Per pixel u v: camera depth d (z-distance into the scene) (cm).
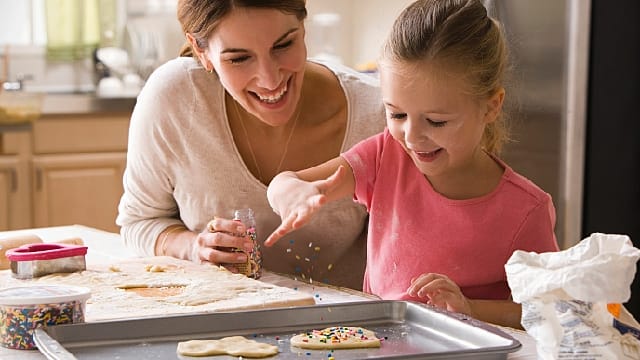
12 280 140
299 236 176
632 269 83
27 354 105
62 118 379
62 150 381
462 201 144
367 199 155
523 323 89
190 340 108
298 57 153
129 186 179
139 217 181
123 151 392
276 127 172
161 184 176
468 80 132
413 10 138
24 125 368
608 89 296
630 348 84
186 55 181
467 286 145
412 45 130
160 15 461
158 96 170
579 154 293
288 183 139
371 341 107
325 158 176
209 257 153
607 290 82
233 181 172
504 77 142
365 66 383
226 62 152
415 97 130
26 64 444
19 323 106
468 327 107
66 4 442
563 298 85
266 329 114
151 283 137
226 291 130
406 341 109
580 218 297
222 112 170
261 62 150
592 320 85
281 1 148
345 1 470
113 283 137
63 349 97
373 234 154
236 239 153
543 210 144
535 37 296
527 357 103
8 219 373
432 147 134
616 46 295
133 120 176
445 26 132
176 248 167
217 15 148
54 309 107
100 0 448
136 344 107
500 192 144
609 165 300
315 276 180
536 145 300
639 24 297
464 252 144
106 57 443
